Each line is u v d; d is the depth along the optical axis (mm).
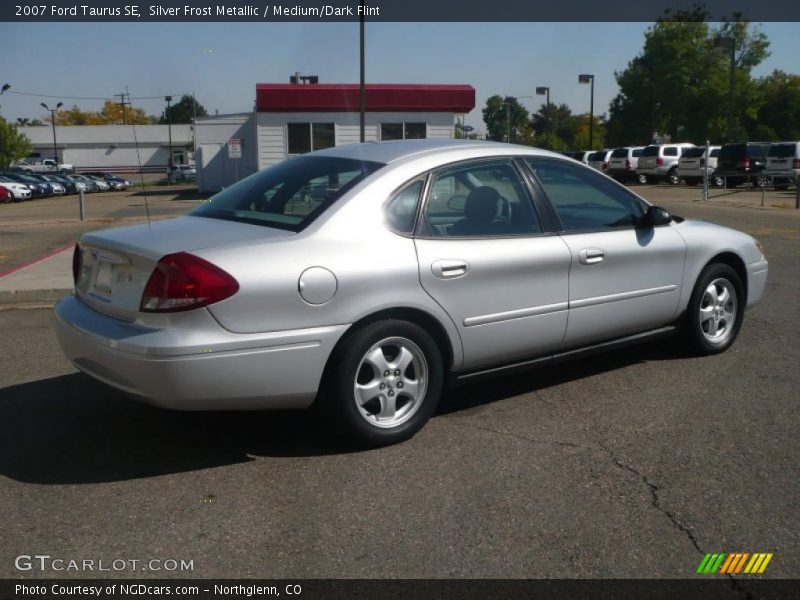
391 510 3664
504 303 4668
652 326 5605
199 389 3807
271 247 3994
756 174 30375
